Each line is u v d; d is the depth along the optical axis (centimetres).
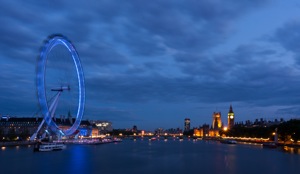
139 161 18800
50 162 17175
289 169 15288
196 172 14525
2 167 15000
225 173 14212
